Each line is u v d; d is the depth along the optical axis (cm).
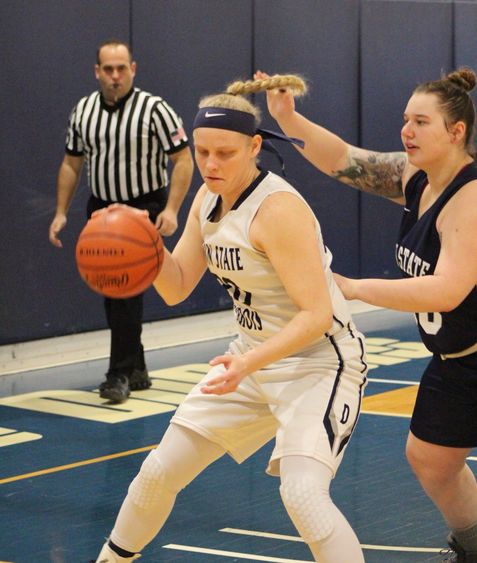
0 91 1129
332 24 1468
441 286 484
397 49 1559
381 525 673
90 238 459
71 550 629
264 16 1380
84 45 1193
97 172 1016
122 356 1038
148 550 625
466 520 579
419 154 512
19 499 728
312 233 459
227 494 738
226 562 604
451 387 547
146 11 1250
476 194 500
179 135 997
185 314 1325
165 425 932
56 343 1205
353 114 1513
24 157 1155
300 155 1444
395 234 1576
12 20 1131
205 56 1315
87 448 859
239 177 468
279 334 449
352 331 496
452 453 555
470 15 1662
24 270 1164
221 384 436
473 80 527
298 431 467
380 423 935
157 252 467
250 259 469
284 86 508
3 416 963
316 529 452
